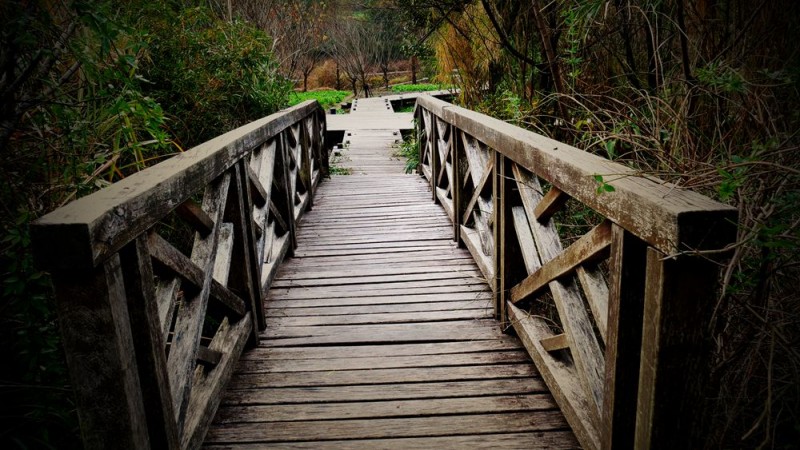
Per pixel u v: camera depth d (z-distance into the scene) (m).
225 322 2.54
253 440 2.03
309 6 17.19
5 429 1.83
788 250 1.54
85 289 1.21
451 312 3.06
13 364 1.86
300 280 3.60
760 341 1.52
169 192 1.60
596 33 3.36
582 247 1.73
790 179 1.51
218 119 5.04
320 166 6.81
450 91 6.71
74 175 2.05
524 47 4.57
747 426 1.79
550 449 1.94
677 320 1.20
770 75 1.86
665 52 3.02
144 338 1.43
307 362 2.58
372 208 5.41
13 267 1.58
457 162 4.10
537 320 2.56
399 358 2.59
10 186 1.85
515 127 2.67
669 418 1.26
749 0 2.37
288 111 4.33
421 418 2.14
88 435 1.29
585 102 3.41
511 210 2.67
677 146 2.02
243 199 2.69
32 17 1.59
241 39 5.41
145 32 2.55
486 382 2.38
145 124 2.22
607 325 1.53
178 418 1.67
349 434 2.05
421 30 6.54
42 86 2.06
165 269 1.67
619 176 1.46
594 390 1.75
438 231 4.57
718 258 1.15
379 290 3.40
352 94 30.09
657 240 1.16
